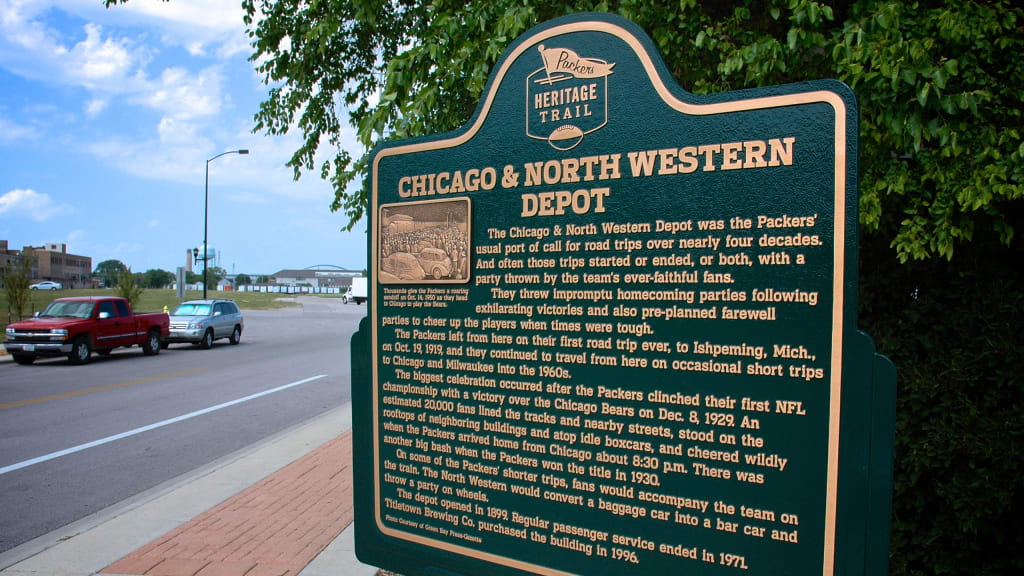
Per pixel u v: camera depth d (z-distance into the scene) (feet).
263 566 13.85
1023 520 9.67
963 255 9.96
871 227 9.61
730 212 7.09
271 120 24.75
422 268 9.20
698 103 7.27
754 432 6.90
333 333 88.99
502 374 8.55
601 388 7.80
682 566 7.26
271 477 20.81
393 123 16.30
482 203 8.77
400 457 9.42
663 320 7.45
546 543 8.14
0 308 108.37
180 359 57.11
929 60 8.67
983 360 9.45
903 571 10.28
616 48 7.77
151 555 14.53
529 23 11.78
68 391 38.75
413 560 9.27
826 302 6.57
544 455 8.20
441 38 13.47
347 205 21.54
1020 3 9.77
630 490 7.58
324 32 19.01
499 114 8.63
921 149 9.46
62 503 18.84
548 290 8.23
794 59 10.36
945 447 9.39
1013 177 8.27
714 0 12.23
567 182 8.10
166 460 23.58
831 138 6.59
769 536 6.80
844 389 6.45
